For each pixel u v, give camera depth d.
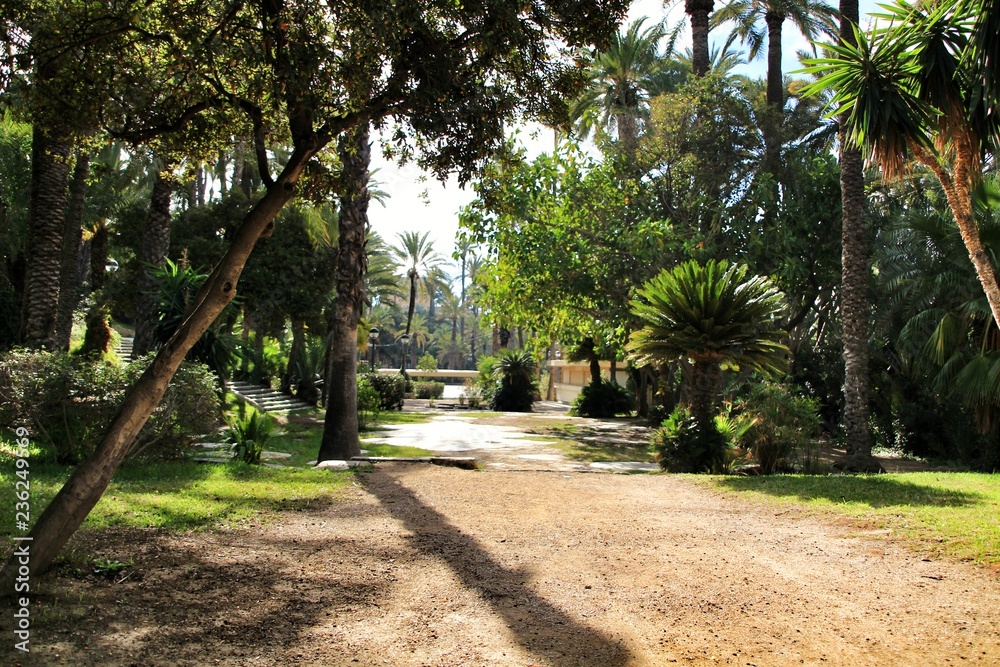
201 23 5.54
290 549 5.27
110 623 3.54
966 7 8.03
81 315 31.45
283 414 22.64
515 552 5.49
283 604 4.05
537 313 20.88
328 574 4.69
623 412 30.66
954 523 6.31
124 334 36.25
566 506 7.67
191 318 4.32
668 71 30.38
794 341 25.58
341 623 3.81
